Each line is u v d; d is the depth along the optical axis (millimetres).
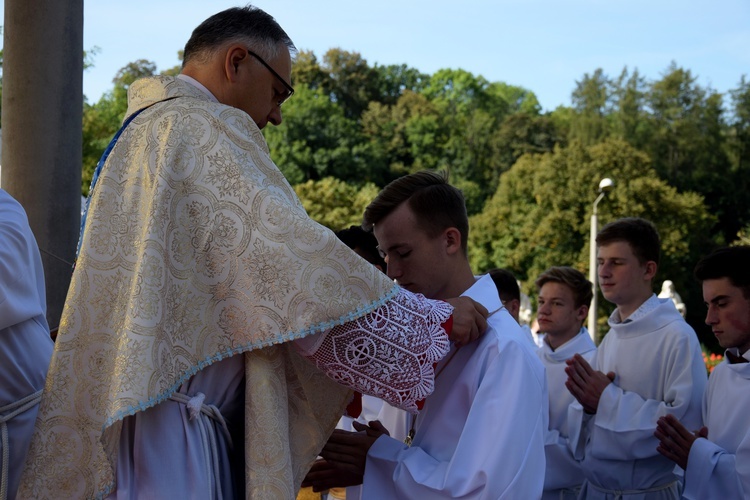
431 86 71875
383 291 1930
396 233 2441
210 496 1882
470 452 2174
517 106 75125
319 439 2076
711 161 47625
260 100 2141
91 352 1886
